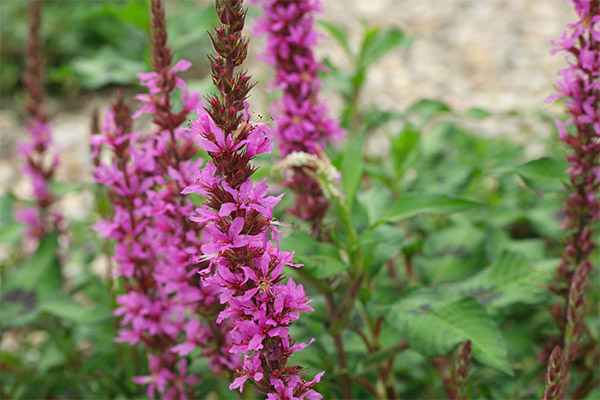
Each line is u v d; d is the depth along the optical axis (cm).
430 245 82
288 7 65
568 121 62
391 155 90
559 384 55
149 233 63
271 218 50
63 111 214
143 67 97
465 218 95
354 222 68
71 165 172
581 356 70
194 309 61
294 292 50
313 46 65
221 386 69
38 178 86
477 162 109
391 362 70
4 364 82
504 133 152
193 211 60
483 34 238
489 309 68
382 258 65
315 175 60
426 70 218
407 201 64
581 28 60
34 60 88
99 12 89
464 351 59
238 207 49
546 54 220
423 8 262
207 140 49
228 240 49
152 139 62
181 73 194
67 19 232
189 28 92
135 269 64
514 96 197
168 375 64
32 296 76
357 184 65
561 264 65
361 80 92
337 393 69
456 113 88
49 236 79
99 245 80
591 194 62
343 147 87
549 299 68
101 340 80
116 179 62
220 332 61
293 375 51
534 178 66
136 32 226
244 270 49
